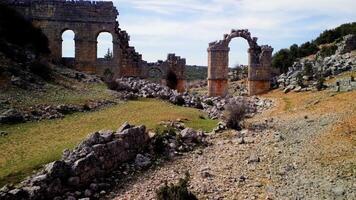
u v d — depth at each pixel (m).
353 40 72.88
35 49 63.34
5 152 24.83
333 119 34.31
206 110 50.34
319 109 41.12
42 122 33.91
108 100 45.75
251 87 73.44
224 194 20.47
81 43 74.69
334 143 27.19
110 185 21.95
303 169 23.34
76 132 30.45
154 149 27.41
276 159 25.77
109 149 23.31
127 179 22.98
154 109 42.91
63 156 22.20
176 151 28.02
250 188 21.17
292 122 36.78
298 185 21.08
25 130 30.81
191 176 23.38
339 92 47.72
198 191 20.81
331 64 65.38
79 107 39.97
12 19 61.66
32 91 42.50
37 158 23.03
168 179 22.92
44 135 29.39
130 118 36.59
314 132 31.19
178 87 81.62
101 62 75.38
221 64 72.12
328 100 44.78
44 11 73.94
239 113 36.66
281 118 40.34
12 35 59.75
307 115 39.22
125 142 25.06
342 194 19.44
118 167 24.05
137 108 43.00
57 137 28.78
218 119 41.81
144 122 34.50
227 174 23.50
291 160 25.20
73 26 74.44
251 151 28.11
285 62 96.44
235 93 83.19
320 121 34.66
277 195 20.03
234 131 34.69
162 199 19.27
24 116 34.22
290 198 19.56
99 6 74.94
